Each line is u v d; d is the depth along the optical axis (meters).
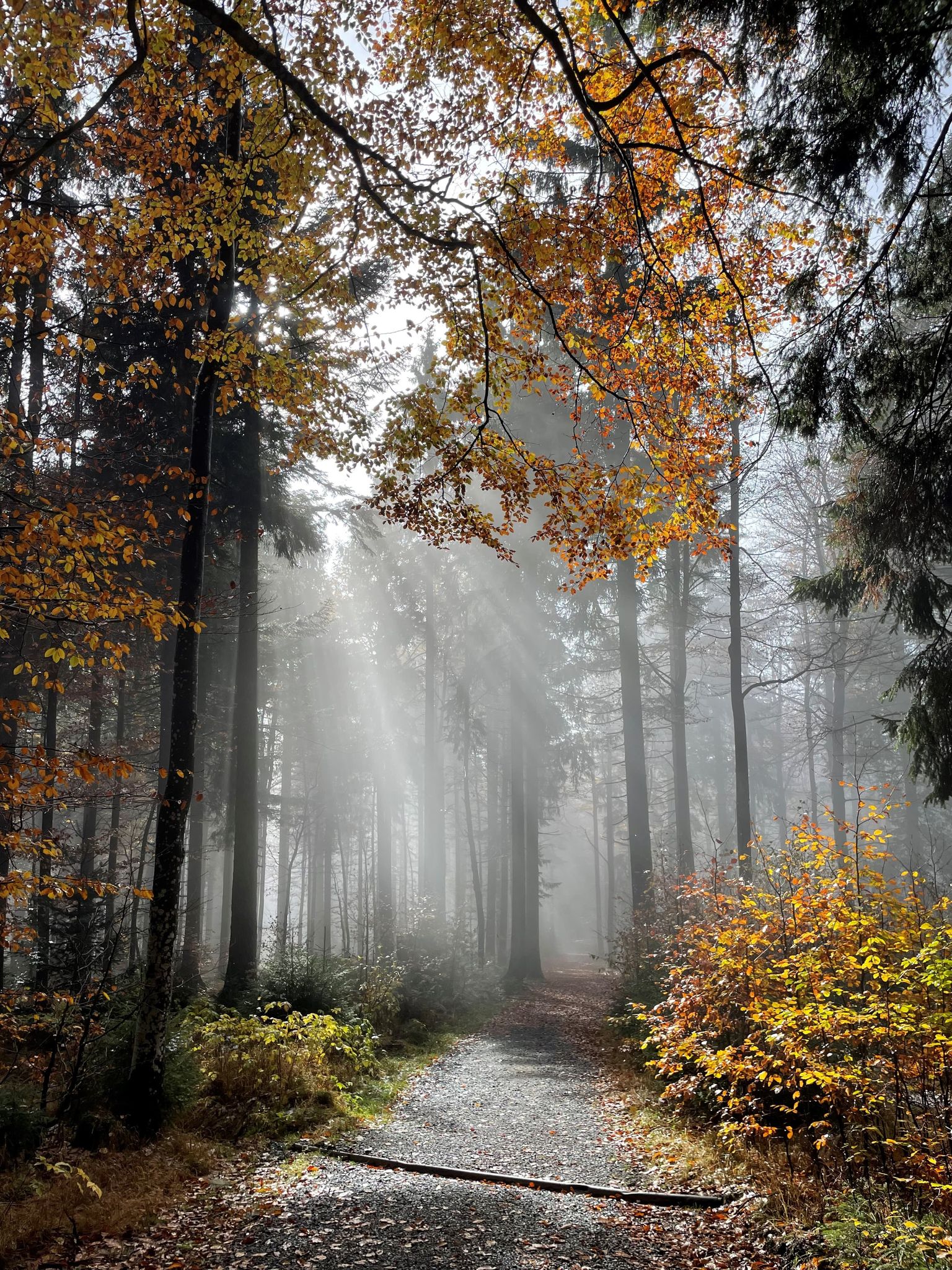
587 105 5.84
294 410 8.28
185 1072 8.20
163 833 8.17
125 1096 7.61
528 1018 17.62
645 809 18.22
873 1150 5.83
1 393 13.19
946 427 8.05
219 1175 6.87
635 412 8.00
